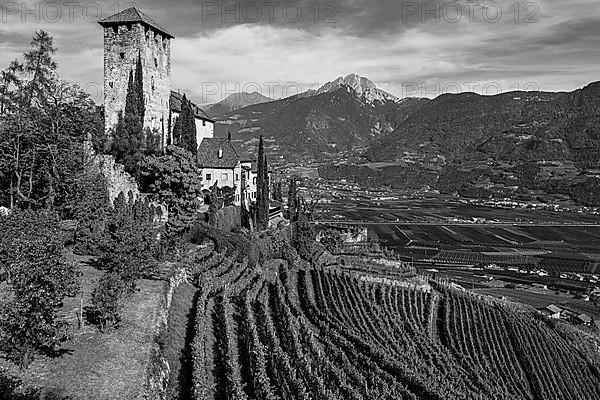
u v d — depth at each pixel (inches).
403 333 2780.5
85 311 1498.5
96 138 3100.4
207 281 2223.2
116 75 3361.2
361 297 3253.0
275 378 1598.2
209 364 1557.6
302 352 1844.2
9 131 2566.4
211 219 3198.8
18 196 2541.8
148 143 3122.5
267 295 2596.0
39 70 2691.9
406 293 3774.6
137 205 2699.3
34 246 1207.6
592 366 3353.8
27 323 1117.7
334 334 2287.2
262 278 2871.6
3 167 2593.5
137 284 1862.7
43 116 2726.4
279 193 5748.0
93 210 2522.1
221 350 1673.2
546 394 2797.7
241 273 2721.5
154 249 2159.2
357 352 2139.5
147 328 1464.1
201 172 3897.6
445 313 3533.5
